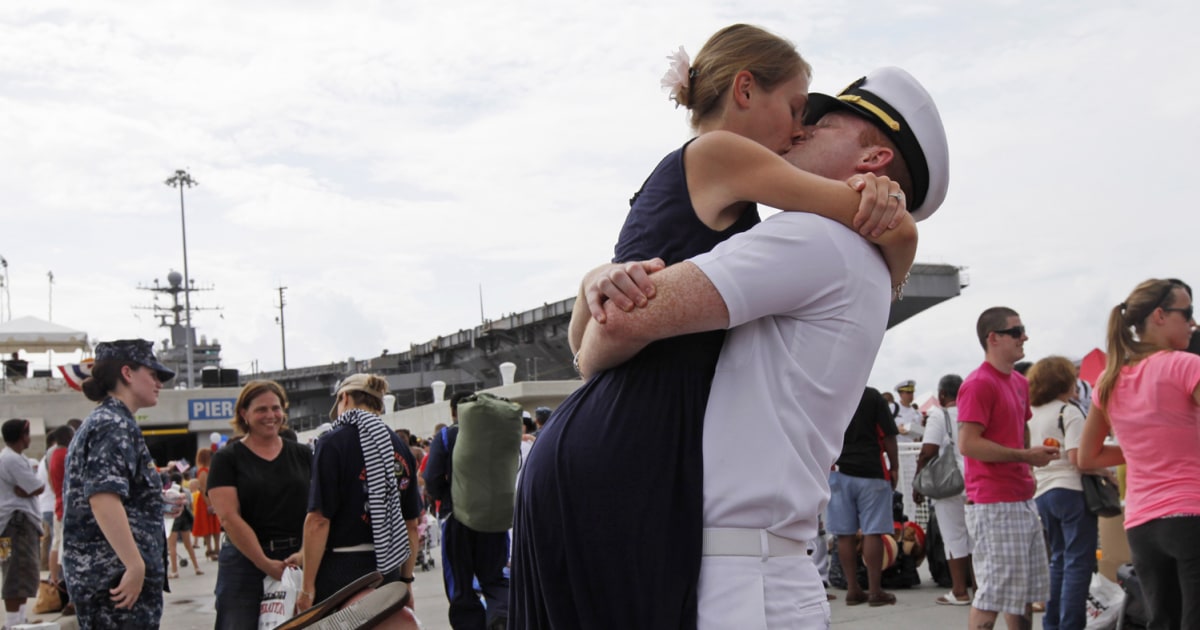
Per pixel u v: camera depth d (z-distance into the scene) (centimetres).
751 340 169
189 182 6969
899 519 922
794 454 166
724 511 164
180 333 8450
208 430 4819
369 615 171
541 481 173
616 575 164
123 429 438
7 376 4956
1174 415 404
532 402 1828
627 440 167
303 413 6581
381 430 478
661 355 170
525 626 179
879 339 176
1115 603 547
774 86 185
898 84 187
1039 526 514
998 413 507
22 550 852
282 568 485
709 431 167
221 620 488
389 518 470
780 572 164
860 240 171
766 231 167
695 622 162
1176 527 400
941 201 192
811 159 184
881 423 803
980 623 515
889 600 784
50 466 1050
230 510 485
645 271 167
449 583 691
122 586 425
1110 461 477
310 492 466
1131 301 428
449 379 4700
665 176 179
